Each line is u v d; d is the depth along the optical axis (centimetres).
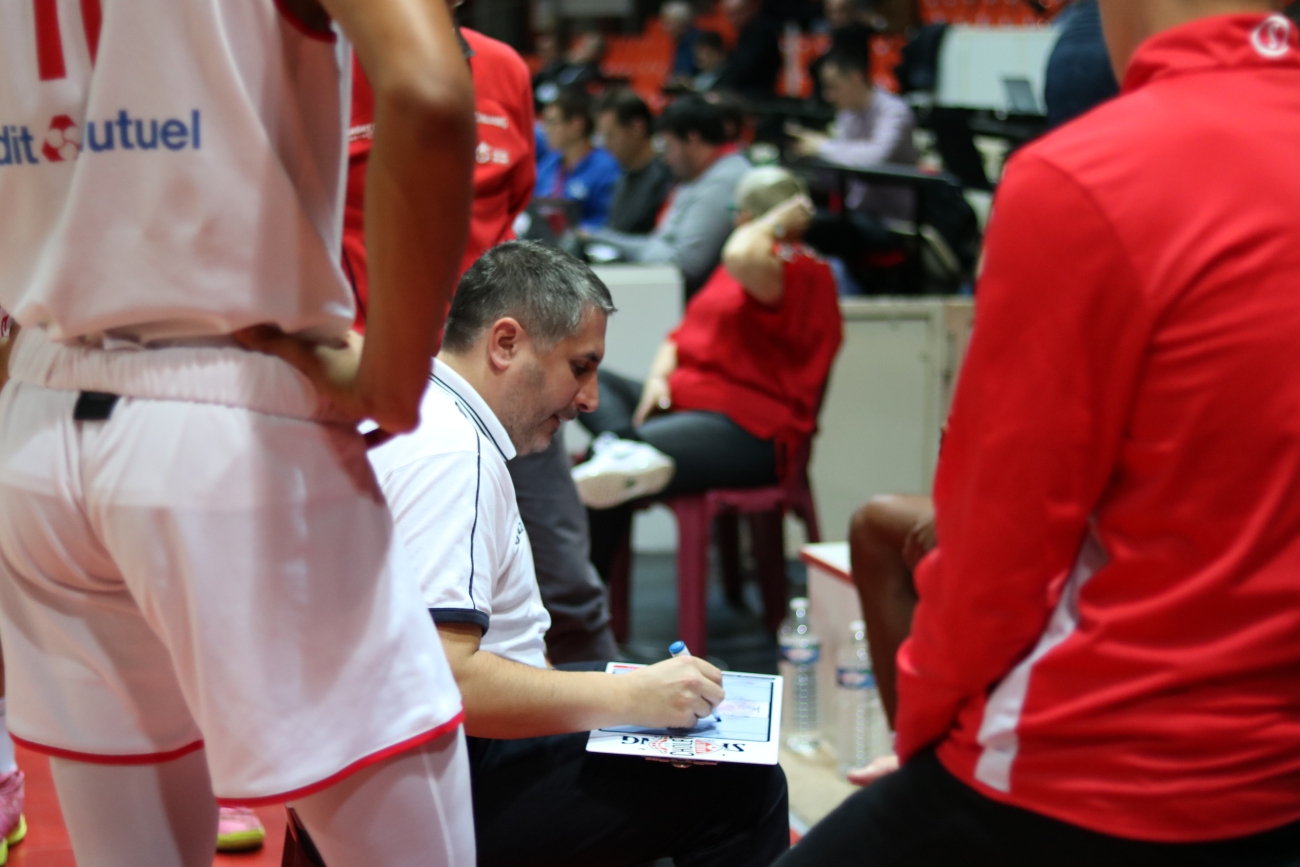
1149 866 107
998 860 114
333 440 110
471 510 160
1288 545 103
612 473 373
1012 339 105
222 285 103
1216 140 102
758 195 404
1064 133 106
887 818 123
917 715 121
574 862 176
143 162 102
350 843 116
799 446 405
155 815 123
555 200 603
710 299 411
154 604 106
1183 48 108
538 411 184
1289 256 100
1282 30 108
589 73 868
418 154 93
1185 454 102
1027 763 111
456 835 121
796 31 973
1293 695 105
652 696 169
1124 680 107
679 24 1077
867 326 461
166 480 104
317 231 107
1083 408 104
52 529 110
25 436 111
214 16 100
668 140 542
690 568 393
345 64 109
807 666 323
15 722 121
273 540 105
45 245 107
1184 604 104
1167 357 101
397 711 113
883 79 874
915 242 560
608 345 496
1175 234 100
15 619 118
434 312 99
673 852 179
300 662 107
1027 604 109
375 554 113
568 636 293
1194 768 105
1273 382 100
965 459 110
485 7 1170
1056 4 791
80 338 109
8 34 105
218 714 106
